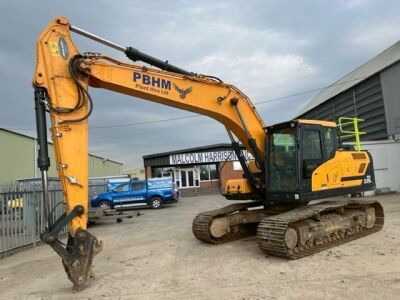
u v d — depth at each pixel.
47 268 8.38
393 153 20.67
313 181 8.73
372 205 10.41
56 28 6.65
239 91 9.16
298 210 8.62
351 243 8.81
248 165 9.95
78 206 6.27
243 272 6.94
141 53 7.59
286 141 8.93
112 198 23.67
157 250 9.54
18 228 10.86
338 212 9.58
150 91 7.73
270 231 7.72
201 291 6.02
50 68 6.47
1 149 26.80
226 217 9.89
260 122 9.48
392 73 22.38
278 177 8.95
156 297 5.88
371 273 6.34
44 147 6.20
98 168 49.53
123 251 9.77
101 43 7.18
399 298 5.18
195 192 37.22
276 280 6.33
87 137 6.62
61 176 6.31
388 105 22.81
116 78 7.29
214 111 8.70
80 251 6.14
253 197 9.84
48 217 6.12
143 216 19.22
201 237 9.65
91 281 6.91
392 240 8.85
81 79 6.81
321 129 9.23
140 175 66.25
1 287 7.09
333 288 5.73
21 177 29.45
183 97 8.22
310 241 8.22
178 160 38.94
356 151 10.29
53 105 6.39
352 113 26.55
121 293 6.15
